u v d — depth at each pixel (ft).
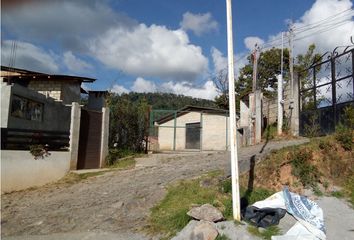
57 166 45.88
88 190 39.58
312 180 32.60
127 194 35.76
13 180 42.34
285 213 26.61
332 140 37.09
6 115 47.55
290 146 38.29
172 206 30.91
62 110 64.59
